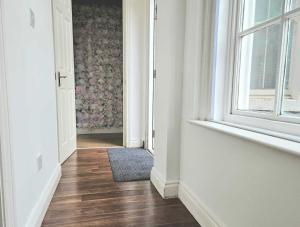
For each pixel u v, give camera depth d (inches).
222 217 46.4
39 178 56.3
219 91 53.9
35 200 52.7
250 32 46.4
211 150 49.9
